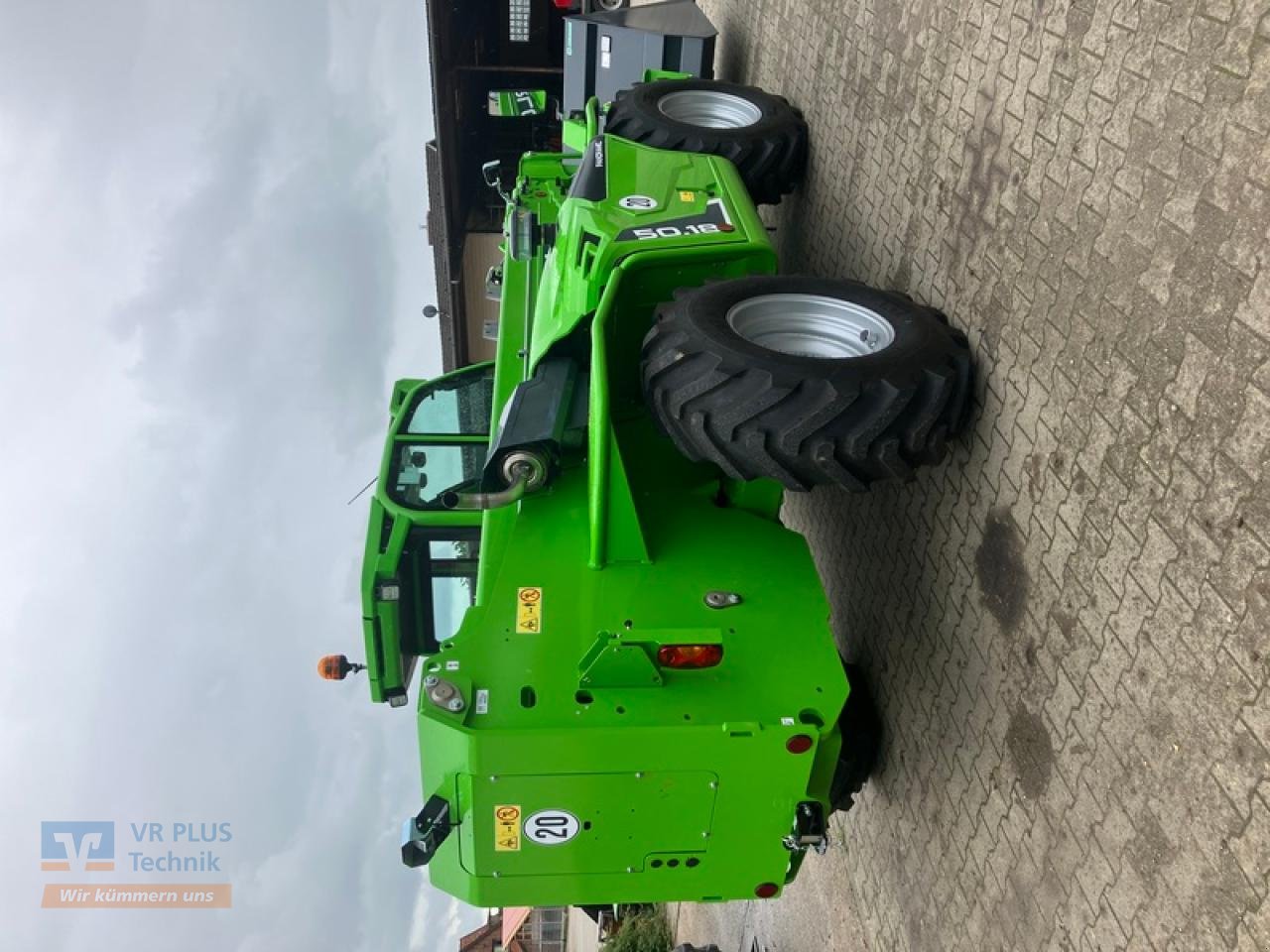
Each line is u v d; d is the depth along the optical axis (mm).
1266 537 1938
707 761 2865
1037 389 2730
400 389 5441
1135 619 2322
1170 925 2199
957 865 3174
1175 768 2189
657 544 3357
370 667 4418
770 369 2893
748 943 6305
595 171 4203
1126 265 2371
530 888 3113
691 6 7461
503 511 3471
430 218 11898
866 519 3998
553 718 2824
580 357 3752
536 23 12547
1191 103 2166
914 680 3500
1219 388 2062
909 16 3746
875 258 4004
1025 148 2848
